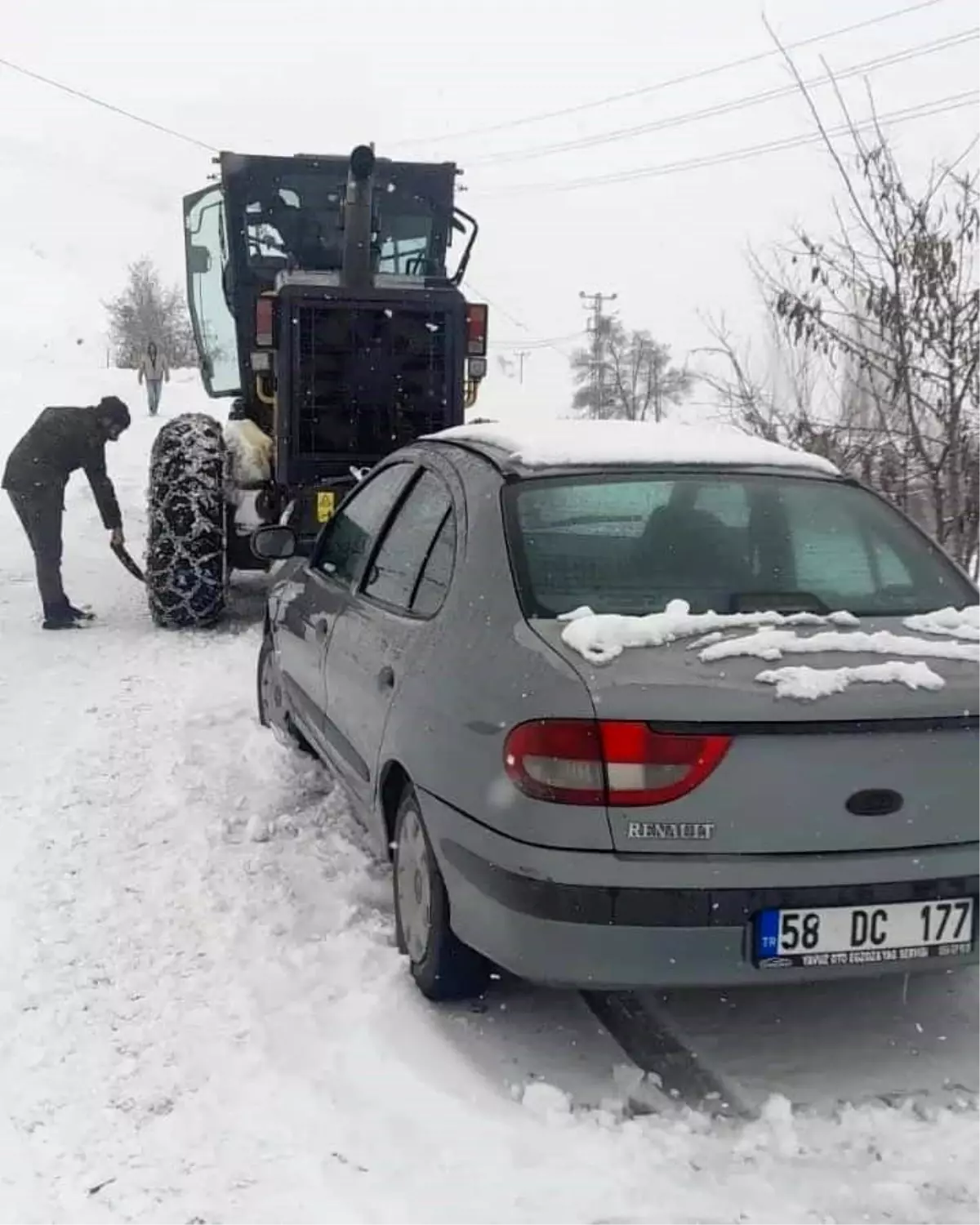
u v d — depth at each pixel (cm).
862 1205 260
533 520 350
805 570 354
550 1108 293
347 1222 255
